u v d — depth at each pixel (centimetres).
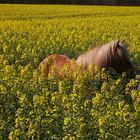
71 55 1538
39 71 1162
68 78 1072
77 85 951
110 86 979
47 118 783
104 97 905
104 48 1188
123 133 711
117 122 723
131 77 1184
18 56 1465
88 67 1138
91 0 7000
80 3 6850
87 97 961
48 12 4000
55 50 1602
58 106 850
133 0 7256
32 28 2209
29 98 966
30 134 713
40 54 1492
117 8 5172
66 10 4388
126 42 1759
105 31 2128
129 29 2291
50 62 1201
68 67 1131
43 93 930
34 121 783
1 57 1267
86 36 1948
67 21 2830
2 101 919
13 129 757
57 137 757
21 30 2120
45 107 828
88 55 1195
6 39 1816
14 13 3691
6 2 6162
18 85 978
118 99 932
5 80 998
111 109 783
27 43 1703
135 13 4169
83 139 701
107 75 1115
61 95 871
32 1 6334
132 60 1370
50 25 2450
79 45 1622
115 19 3092
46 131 762
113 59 1170
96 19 3070
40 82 987
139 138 705
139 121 764
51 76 1039
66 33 1953
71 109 807
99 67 1139
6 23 2533
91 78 1067
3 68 1113
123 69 1174
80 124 725
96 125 748
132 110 921
